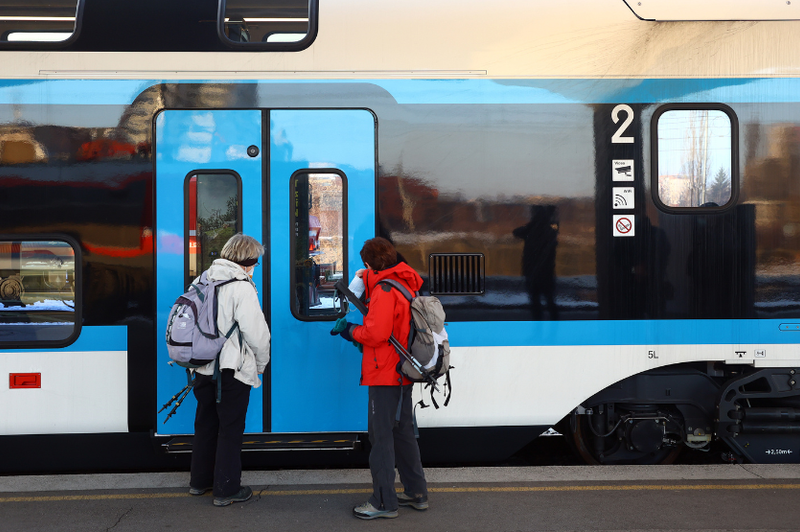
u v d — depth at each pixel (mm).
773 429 4406
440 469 4168
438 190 4277
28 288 4188
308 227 4270
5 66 4172
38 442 4191
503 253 4289
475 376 4285
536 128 4305
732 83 4336
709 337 4320
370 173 4262
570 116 4309
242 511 3564
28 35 4191
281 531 3314
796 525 3338
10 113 4164
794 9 4355
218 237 4250
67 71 4188
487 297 4289
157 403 4207
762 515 3459
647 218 4312
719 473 4082
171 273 4215
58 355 4176
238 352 3520
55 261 4195
